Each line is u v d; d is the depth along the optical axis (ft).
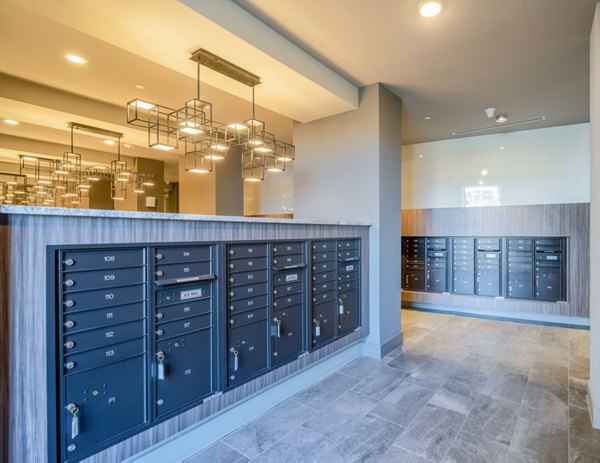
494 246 15.58
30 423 4.13
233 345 6.64
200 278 5.99
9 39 8.75
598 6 6.80
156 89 11.93
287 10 7.11
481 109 13.12
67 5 5.84
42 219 4.23
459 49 8.77
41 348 4.21
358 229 10.45
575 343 12.02
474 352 11.20
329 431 6.78
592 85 7.43
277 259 7.66
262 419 7.22
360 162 11.09
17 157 20.30
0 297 3.90
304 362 8.39
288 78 8.83
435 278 16.96
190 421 5.89
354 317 10.34
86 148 20.43
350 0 6.81
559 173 15.02
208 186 18.98
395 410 7.57
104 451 4.80
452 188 17.25
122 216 4.93
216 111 14.15
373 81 10.60
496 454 6.04
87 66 10.25
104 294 4.81
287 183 23.04
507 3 6.94
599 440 6.41
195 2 6.11
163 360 5.46
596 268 6.94
